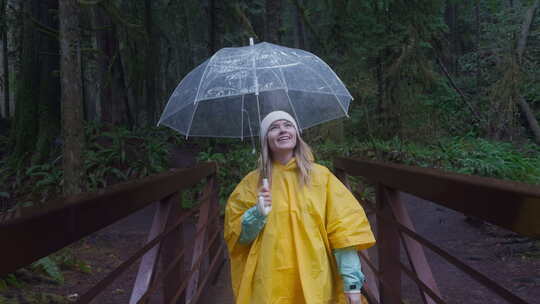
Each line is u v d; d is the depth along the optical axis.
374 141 12.77
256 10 19.84
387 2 12.38
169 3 19.61
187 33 23.67
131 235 8.14
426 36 13.76
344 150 12.27
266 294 2.23
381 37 13.29
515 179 10.34
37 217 1.12
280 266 2.25
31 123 13.49
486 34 18.03
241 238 2.35
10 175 12.62
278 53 3.08
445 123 15.84
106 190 1.74
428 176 1.92
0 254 0.95
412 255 2.54
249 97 3.27
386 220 2.80
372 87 13.45
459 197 1.60
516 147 13.81
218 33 18.44
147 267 2.57
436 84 14.46
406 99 13.83
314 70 3.13
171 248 3.09
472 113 16.47
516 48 16.39
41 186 11.48
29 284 4.99
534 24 17.34
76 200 1.40
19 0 14.29
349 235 2.24
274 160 2.45
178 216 3.15
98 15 15.72
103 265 6.25
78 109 7.95
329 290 2.27
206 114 3.28
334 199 2.32
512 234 7.09
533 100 16.73
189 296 3.81
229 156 12.05
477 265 5.92
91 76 20.47
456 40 23.00
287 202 2.33
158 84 24.31
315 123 3.32
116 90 17.27
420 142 13.48
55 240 1.22
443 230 7.91
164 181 2.70
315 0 15.22
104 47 16.38
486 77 17.55
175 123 3.28
